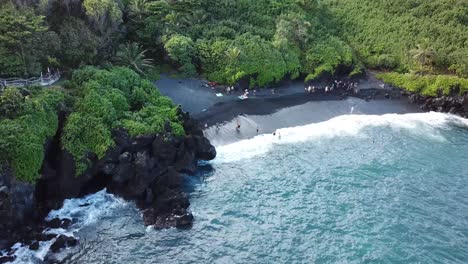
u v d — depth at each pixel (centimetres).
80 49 7262
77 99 6253
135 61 8100
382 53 10944
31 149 5219
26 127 5366
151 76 8625
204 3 10075
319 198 6197
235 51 8894
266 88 9219
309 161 7075
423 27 11338
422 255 5181
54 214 5538
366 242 5372
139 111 6619
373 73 10600
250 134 7575
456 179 6781
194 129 6862
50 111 5791
